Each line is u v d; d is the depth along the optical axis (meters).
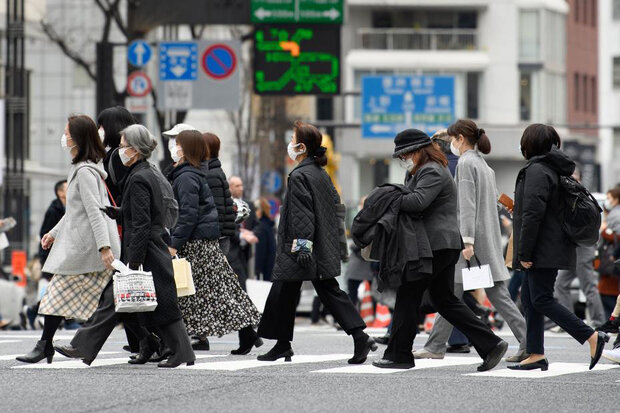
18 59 70.12
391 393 21.19
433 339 28.69
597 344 24.28
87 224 24.80
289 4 61.16
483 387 22.11
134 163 24.73
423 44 140.25
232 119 119.31
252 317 28.47
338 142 138.75
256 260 47.25
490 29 141.00
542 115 142.62
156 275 24.64
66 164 119.19
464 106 141.25
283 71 61.12
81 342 24.95
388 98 105.31
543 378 23.75
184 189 27.94
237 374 23.88
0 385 22.05
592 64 155.12
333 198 25.80
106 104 66.38
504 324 49.88
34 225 117.06
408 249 23.80
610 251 41.47
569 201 24.22
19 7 72.19
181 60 66.62
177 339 25.05
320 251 25.52
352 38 139.75
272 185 93.56
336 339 36.44
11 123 67.81
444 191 24.12
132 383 22.31
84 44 98.12
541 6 142.25
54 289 24.97
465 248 27.53
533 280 24.58
